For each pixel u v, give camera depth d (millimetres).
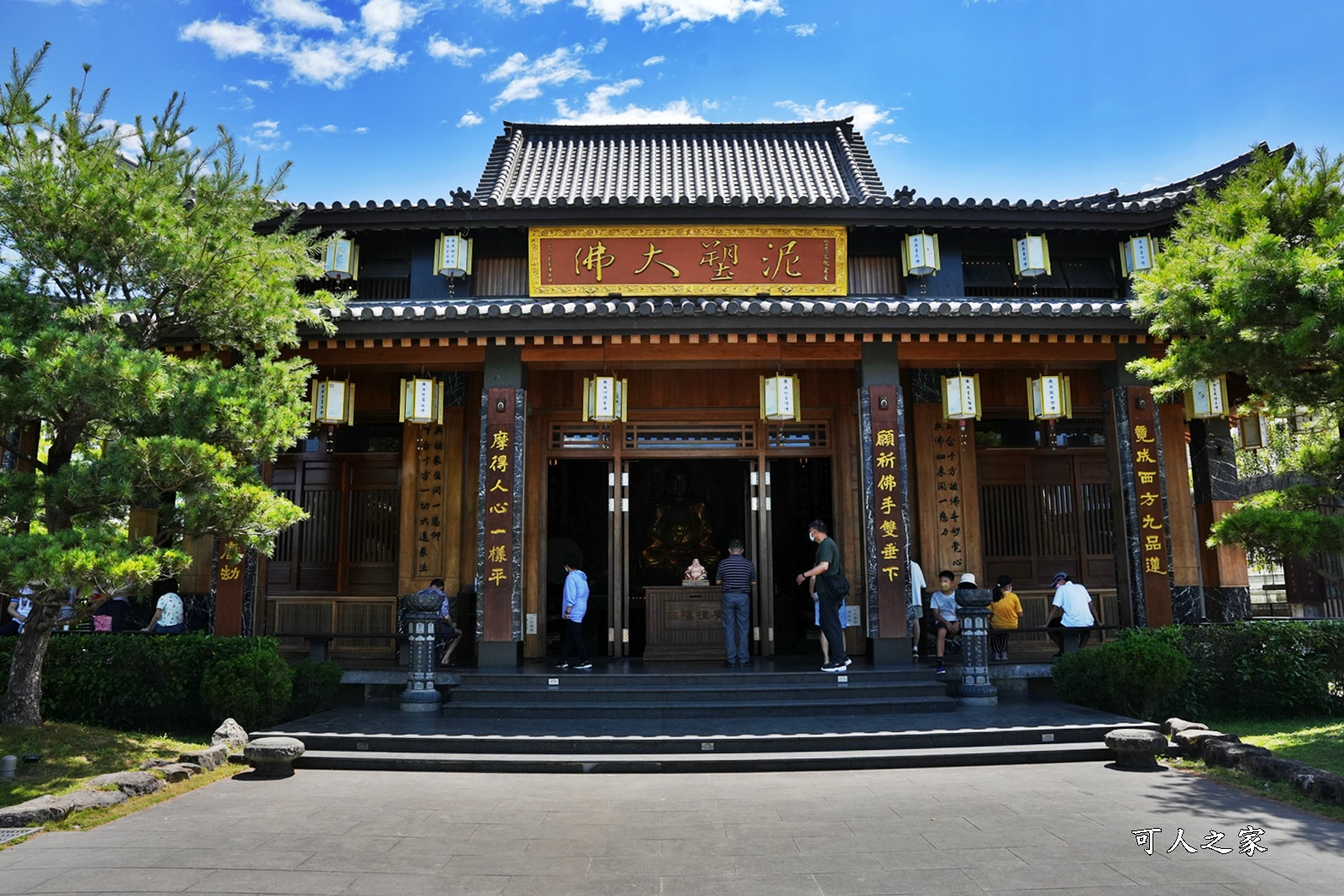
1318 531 8719
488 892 4996
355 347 11844
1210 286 8531
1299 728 9938
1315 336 7887
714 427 13531
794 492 18234
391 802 6992
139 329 9336
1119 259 14289
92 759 8141
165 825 6273
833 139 18000
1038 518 13805
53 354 7645
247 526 8906
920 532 13312
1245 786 7172
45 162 8297
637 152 17719
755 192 15922
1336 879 5082
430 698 10500
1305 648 10734
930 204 13234
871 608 11406
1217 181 13570
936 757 8211
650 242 13539
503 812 6684
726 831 6141
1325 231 7801
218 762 8164
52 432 10625
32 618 8914
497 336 11430
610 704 10227
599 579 18859
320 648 11484
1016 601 12375
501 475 11531
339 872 5293
